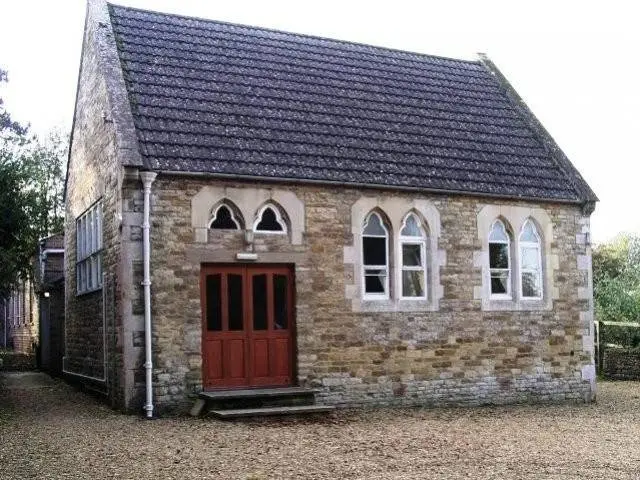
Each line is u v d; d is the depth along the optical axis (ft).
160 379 47.06
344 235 53.36
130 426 42.55
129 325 46.57
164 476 30.27
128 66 54.34
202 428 42.11
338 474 30.89
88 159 60.23
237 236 50.06
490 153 61.93
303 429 42.52
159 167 47.37
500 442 39.27
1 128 67.36
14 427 42.06
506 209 59.52
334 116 58.13
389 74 66.13
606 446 38.83
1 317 145.07
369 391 53.31
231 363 50.08
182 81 54.95
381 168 55.26
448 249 57.00
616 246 135.85
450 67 71.46
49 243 89.76
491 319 58.29
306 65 62.59
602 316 102.17
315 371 51.70
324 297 52.44
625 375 83.15
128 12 60.29
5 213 61.21
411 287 56.18
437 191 56.03
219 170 49.14
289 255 51.49
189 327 48.11
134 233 46.98
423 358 55.42
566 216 62.23
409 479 30.07
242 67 59.11
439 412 52.13
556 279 61.31
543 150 65.05
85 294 61.46
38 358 97.04
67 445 36.55
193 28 61.46
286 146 53.36
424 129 61.16
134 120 50.01
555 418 50.49
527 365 59.47
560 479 30.60
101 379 55.16
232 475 30.50
